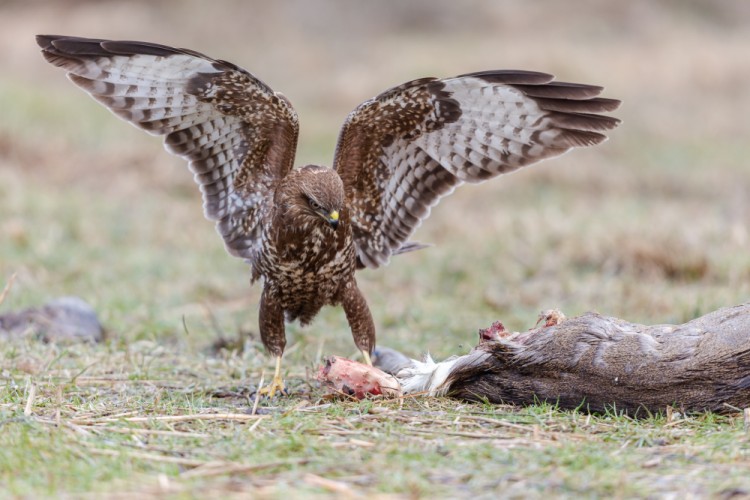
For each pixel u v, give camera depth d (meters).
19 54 42.31
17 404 9.27
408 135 10.72
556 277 17.30
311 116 35.06
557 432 8.38
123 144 28.70
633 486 6.98
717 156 30.36
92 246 19.59
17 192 22.72
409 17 48.50
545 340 9.05
